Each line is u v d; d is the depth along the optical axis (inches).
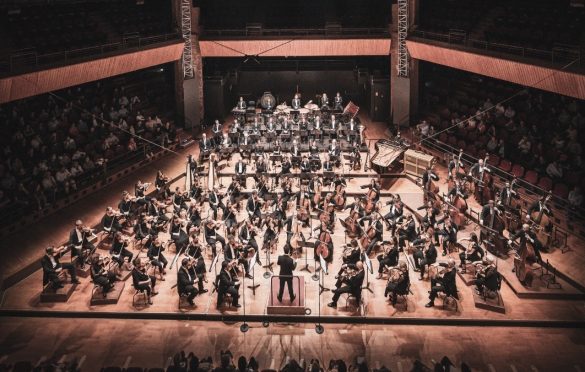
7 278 704.4
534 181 848.9
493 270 650.2
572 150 855.7
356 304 669.9
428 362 588.4
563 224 782.5
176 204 835.4
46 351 606.5
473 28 1125.7
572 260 714.2
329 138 1116.5
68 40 1048.2
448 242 755.4
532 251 682.8
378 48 1235.2
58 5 1156.5
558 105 954.1
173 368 529.7
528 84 903.7
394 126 1195.9
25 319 660.7
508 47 932.6
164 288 703.1
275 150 1018.7
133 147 1010.1
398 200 805.9
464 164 983.6
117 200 905.5
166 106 1251.8
